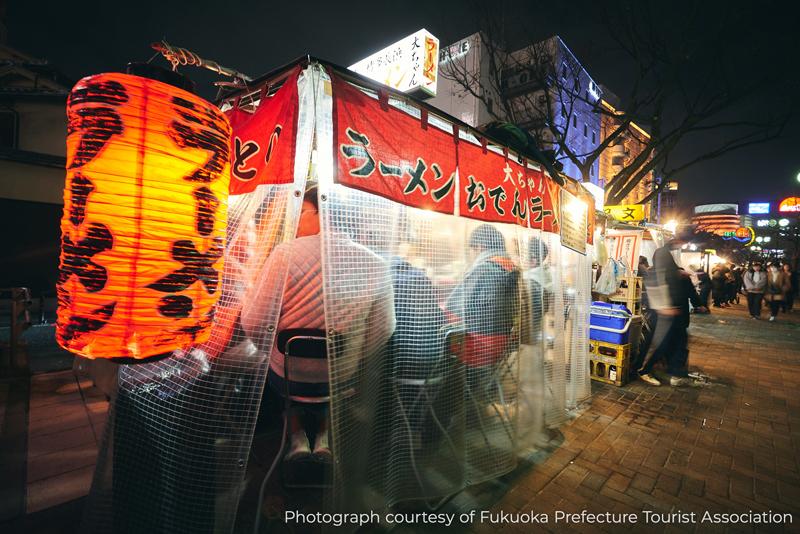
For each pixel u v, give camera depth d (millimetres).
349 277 2217
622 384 5797
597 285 7012
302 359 2410
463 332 3033
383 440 2748
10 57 17203
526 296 3781
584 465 3455
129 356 1401
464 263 3039
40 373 5316
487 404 3258
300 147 1991
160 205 1397
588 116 32531
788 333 10750
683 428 4297
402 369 2764
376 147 2324
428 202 2691
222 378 1971
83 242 1336
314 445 2730
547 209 4156
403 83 11672
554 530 2602
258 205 2070
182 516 1943
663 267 5844
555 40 11977
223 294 2045
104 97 1343
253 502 2670
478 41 23828
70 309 1358
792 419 4602
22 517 2469
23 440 3479
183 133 1456
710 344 9156
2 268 9617
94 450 3332
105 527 2043
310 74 2035
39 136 11789
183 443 1962
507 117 13656
